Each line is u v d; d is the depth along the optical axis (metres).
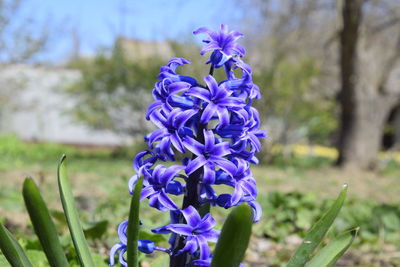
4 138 22.33
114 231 5.22
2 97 23.73
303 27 20.48
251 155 2.02
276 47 20.08
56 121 30.81
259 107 19.41
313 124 22.09
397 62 20.61
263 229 5.87
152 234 3.38
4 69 22.41
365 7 18.41
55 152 22.89
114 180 11.55
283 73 20.09
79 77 22.25
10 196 7.59
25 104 26.69
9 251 1.77
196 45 18.62
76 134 31.42
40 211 1.70
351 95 18.55
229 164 1.92
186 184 2.06
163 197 1.94
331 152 31.03
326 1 19.83
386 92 19.17
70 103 29.45
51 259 1.77
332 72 23.31
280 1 20.33
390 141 34.75
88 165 16.48
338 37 17.83
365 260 4.90
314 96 23.45
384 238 5.88
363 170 18.72
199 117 2.03
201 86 2.07
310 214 6.52
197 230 1.92
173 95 1.98
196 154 1.92
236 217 1.59
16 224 5.51
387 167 21.66
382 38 20.41
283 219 6.43
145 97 20.72
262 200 7.59
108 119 21.27
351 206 7.77
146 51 22.91
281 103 19.89
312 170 18.16
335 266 4.63
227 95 1.97
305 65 20.52
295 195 7.27
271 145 20.33
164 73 2.06
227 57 2.04
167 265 2.88
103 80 20.47
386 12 19.30
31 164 16.19
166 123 1.96
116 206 6.70
